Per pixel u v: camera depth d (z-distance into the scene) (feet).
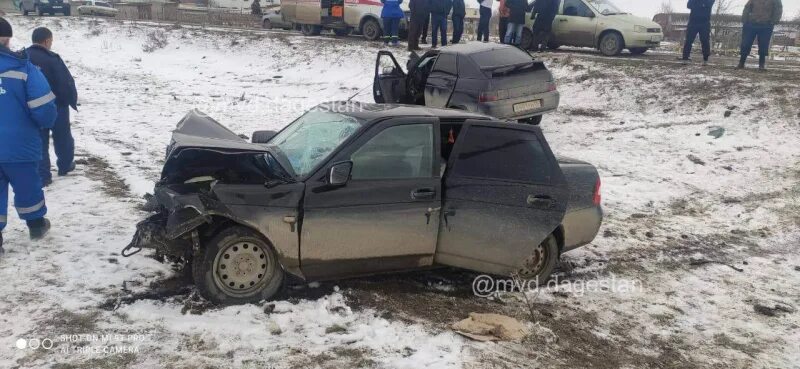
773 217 25.32
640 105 41.73
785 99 37.40
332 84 57.41
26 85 16.61
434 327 14.46
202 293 14.43
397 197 15.33
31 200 17.44
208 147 14.84
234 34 80.28
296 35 77.71
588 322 15.65
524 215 16.26
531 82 34.53
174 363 12.14
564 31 56.85
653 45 55.52
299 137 17.03
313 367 12.34
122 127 36.88
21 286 14.94
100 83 56.03
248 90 54.95
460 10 59.36
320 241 14.82
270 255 14.83
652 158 32.81
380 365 12.57
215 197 14.10
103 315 13.84
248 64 69.82
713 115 37.99
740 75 42.24
